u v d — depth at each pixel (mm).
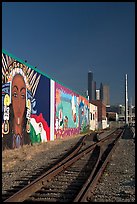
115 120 125125
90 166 13547
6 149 19969
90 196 8062
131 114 98875
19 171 12320
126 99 82500
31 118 25344
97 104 88062
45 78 29562
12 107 21359
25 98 23906
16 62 22047
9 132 20703
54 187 9188
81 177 10844
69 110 42625
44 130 29125
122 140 29859
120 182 10234
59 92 35938
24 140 23562
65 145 25531
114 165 14031
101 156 16344
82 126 54531
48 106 30703
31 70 25328
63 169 12500
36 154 18594
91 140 31781
